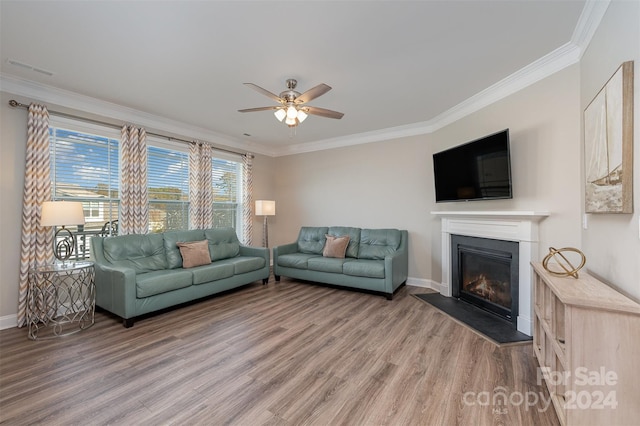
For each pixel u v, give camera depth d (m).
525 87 2.85
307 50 2.43
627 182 1.49
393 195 4.78
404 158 4.66
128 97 3.42
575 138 2.40
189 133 4.62
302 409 1.72
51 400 1.79
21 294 2.95
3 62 2.62
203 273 3.63
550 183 2.61
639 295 1.42
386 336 2.72
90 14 1.97
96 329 2.88
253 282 4.68
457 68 2.74
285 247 5.06
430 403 1.77
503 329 2.83
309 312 3.36
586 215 2.21
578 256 2.35
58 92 3.20
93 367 2.17
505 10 1.93
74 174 3.42
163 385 1.95
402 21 2.05
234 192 5.55
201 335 2.74
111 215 3.75
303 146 5.77
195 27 2.12
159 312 3.35
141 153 3.92
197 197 4.62
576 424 1.43
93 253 3.34
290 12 1.95
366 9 1.92
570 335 1.44
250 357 2.33
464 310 3.36
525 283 2.74
